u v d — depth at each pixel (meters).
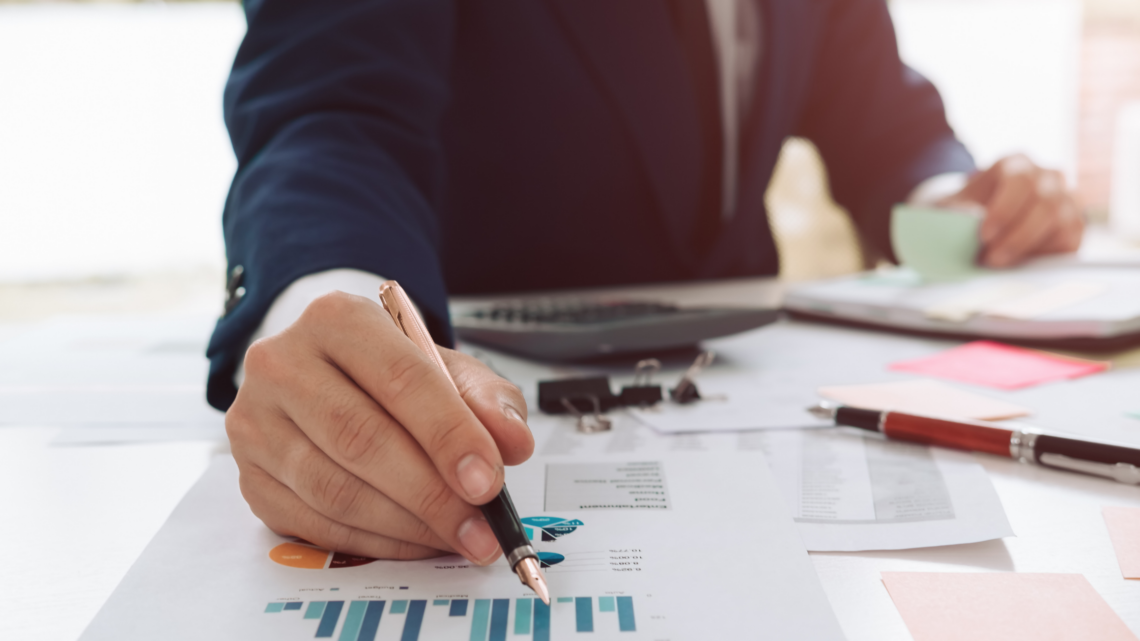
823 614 0.27
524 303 0.87
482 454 0.29
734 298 0.93
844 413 0.47
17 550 0.34
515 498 0.38
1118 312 0.63
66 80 4.25
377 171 0.62
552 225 1.07
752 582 0.29
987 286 0.78
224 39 4.37
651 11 1.03
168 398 0.59
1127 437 0.43
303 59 0.69
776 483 0.39
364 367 0.31
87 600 0.30
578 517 0.35
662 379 0.60
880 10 1.26
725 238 1.13
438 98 0.77
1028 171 0.88
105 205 4.37
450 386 0.31
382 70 0.70
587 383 0.54
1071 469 0.39
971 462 0.41
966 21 4.38
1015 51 4.36
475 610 0.28
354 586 0.30
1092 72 4.25
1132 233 3.91
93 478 0.43
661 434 0.47
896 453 0.43
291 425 0.32
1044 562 0.31
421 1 0.79
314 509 0.32
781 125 1.15
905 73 1.25
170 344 0.81
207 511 0.37
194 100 4.39
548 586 0.30
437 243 0.63
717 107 1.12
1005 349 0.65
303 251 0.48
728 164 1.15
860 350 0.68
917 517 0.35
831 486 0.38
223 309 0.51
